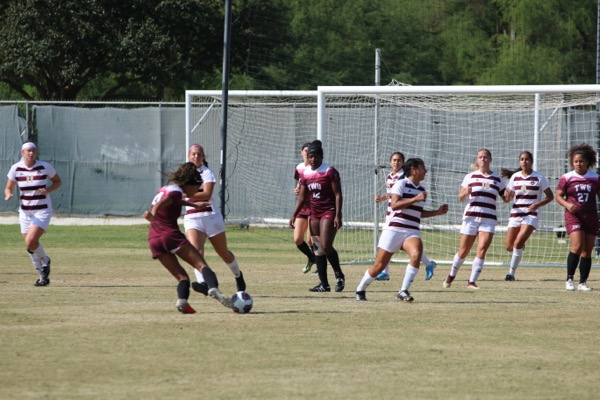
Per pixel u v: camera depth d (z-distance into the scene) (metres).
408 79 134.75
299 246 53.66
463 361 28.31
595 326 35.03
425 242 77.12
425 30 147.25
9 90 143.25
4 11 116.38
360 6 139.00
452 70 141.88
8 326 33.72
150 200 90.44
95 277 50.56
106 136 90.81
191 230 40.62
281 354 29.02
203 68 123.44
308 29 135.12
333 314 37.31
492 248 75.38
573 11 135.50
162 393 24.03
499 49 141.75
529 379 26.02
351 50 136.38
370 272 41.53
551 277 54.97
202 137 89.12
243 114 88.19
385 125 82.38
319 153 45.03
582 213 47.06
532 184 52.62
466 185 48.06
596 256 67.19
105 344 30.34
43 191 45.78
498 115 80.94
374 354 29.17
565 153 75.69
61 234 79.06
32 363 27.42
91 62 113.88
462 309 39.34
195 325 34.19
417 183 41.00
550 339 32.19
